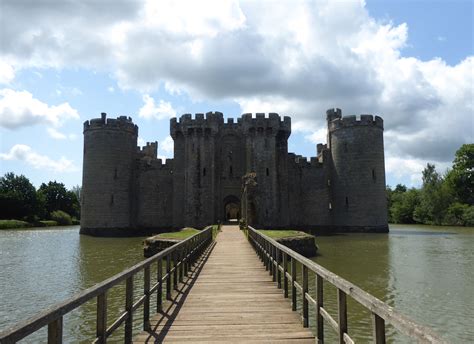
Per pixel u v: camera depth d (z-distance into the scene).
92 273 21.80
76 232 58.44
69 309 4.02
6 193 78.25
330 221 53.59
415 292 16.83
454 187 74.19
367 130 50.16
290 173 54.25
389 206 102.69
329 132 54.75
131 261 26.33
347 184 50.59
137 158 54.53
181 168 52.22
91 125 50.81
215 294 10.80
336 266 23.53
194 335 7.29
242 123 52.53
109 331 5.44
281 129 52.44
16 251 32.56
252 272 14.52
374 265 23.86
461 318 13.18
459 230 56.88
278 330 7.58
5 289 17.78
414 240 40.06
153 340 7.02
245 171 52.09
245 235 32.75
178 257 12.73
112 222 49.62
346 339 5.05
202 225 49.69
